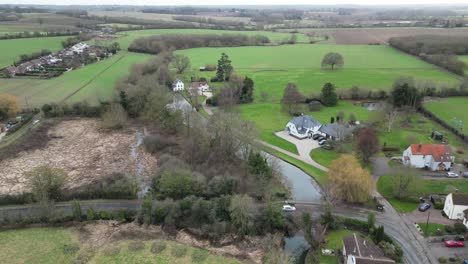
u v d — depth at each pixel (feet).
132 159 330.54
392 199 261.03
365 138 314.35
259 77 618.85
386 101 469.16
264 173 271.69
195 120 357.82
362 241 201.36
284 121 422.82
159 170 287.89
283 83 581.12
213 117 350.02
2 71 599.16
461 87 507.30
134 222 235.61
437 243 212.64
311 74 634.43
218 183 254.68
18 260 202.18
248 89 491.72
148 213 232.94
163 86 474.90
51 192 255.29
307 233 216.74
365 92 504.84
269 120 425.28
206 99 499.51
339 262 200.54
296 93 453.58
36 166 315.37
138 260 203.92
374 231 216.74
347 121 410.72
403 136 373.81
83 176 298.97
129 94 438.40
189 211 233.35
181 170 268.62
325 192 264.11
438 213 242.99
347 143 351.87
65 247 211.82
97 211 243.81
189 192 251.80
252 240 221.66
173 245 216.33
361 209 248.11
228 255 209.67
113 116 404.98
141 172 305.53
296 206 252.83
